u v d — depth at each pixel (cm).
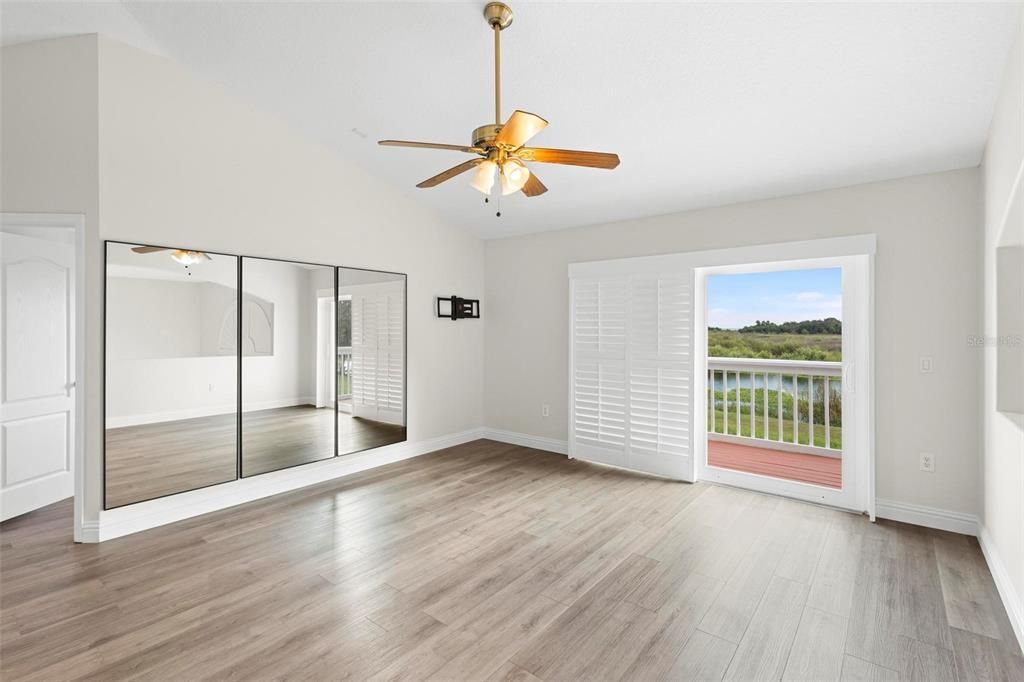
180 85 321
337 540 294
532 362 511
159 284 314
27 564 263
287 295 379
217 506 341
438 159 397
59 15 271
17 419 320
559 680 178
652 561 268
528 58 264
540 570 258
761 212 368
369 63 293
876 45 220
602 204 418
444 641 200
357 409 430
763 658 191
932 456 308
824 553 277
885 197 320
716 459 434
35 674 180
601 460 453
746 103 272
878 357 324
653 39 239
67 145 287
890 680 179
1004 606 223
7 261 312
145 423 309
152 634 204
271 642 199
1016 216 217
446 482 402
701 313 406
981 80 229
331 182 405
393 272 456
